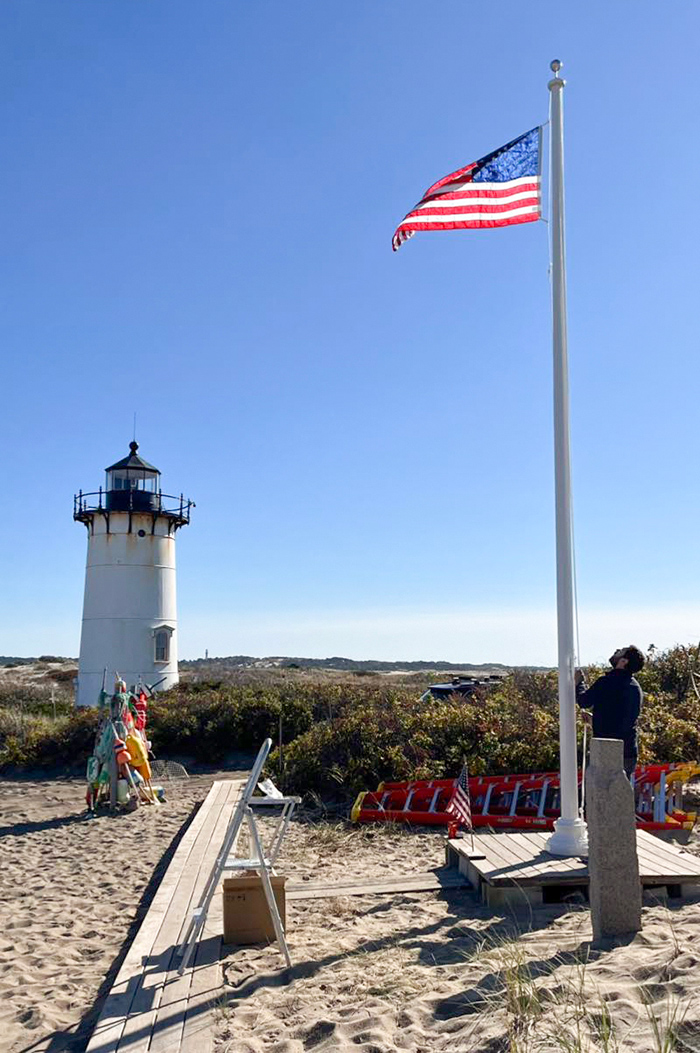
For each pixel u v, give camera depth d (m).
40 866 10.73
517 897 7.03
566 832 7.70
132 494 29.97
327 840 10.70
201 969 5.96
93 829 13.01
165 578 30.66
